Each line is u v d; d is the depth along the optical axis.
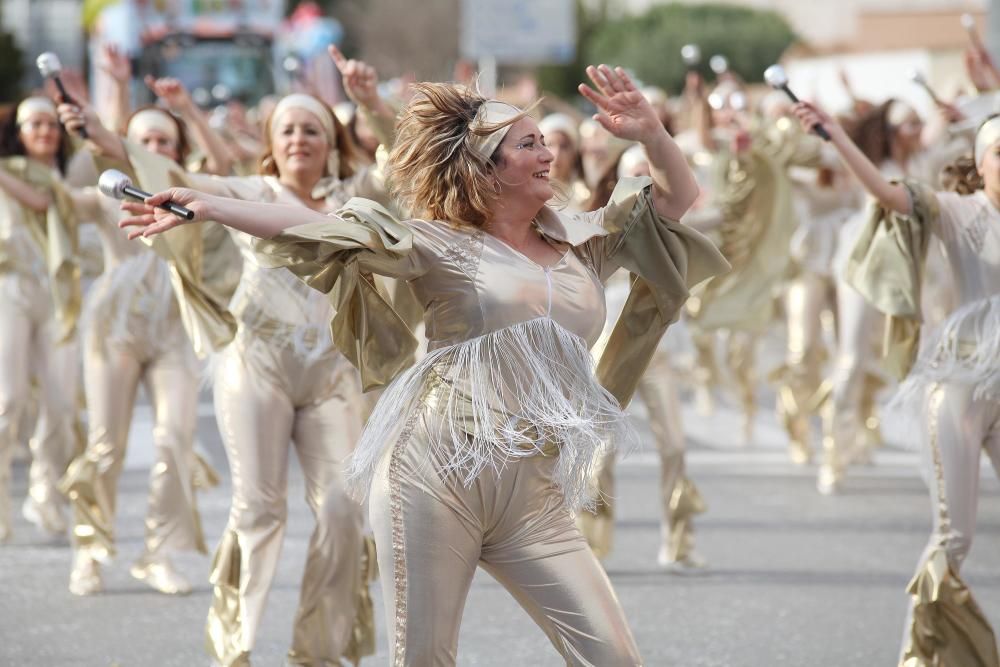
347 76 15.96
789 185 22.38
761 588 19.52
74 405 22.33
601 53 131.62
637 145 19.52
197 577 20.09
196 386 19.12
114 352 18.86
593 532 20.52
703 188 27.08
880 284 15.32
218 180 15.13
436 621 10.65
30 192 20.12
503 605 18.80
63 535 22.55
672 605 18.62
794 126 24.86
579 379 11.02
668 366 20.78
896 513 24.56
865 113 25.33
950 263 15.07
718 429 33.91
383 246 10.68
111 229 18.97
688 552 20.59
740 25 125.56
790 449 29.92
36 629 17.45
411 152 11.12
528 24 49.22
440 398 10.83
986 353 14.55
